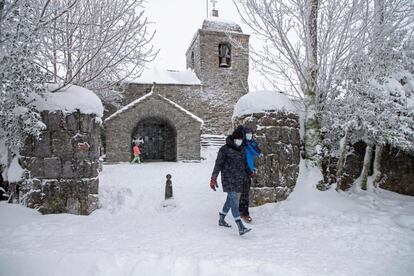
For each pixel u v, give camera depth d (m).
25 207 5.80
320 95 7.03
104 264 3.46
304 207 6.00
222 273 3.33
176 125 20.98
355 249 4.09
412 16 6.66
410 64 6.69
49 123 6.07
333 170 7.05
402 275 3.28
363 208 5.94
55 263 3.52
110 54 7.57
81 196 6.18
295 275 3.21
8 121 5.62
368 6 6.67
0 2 4.80
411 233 4.74
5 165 6.28
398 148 7.11
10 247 3.96
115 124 20.06
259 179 6.55
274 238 4.55
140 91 24.06
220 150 5.15
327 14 6.89
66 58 7.31
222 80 26.27
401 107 6.20
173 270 3.43
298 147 6.89
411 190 7.23
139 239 4.44
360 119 6.41
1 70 4.91
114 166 17.23
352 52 6.69
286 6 6.90
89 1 7.30
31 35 5.21
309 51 6.85
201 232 4.92
